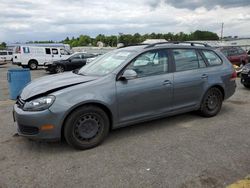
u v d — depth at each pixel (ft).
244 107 22.16
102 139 14.38
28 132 13.28
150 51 15.97
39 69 75.10
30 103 13.08
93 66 16.92
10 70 27.20
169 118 18.95
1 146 14.55
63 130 13.39
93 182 10.79
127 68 14.90
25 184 10.77
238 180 10.64
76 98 13.21
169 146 14.12
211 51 19.27
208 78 18.29
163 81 16.02
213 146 14.03
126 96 14.69
